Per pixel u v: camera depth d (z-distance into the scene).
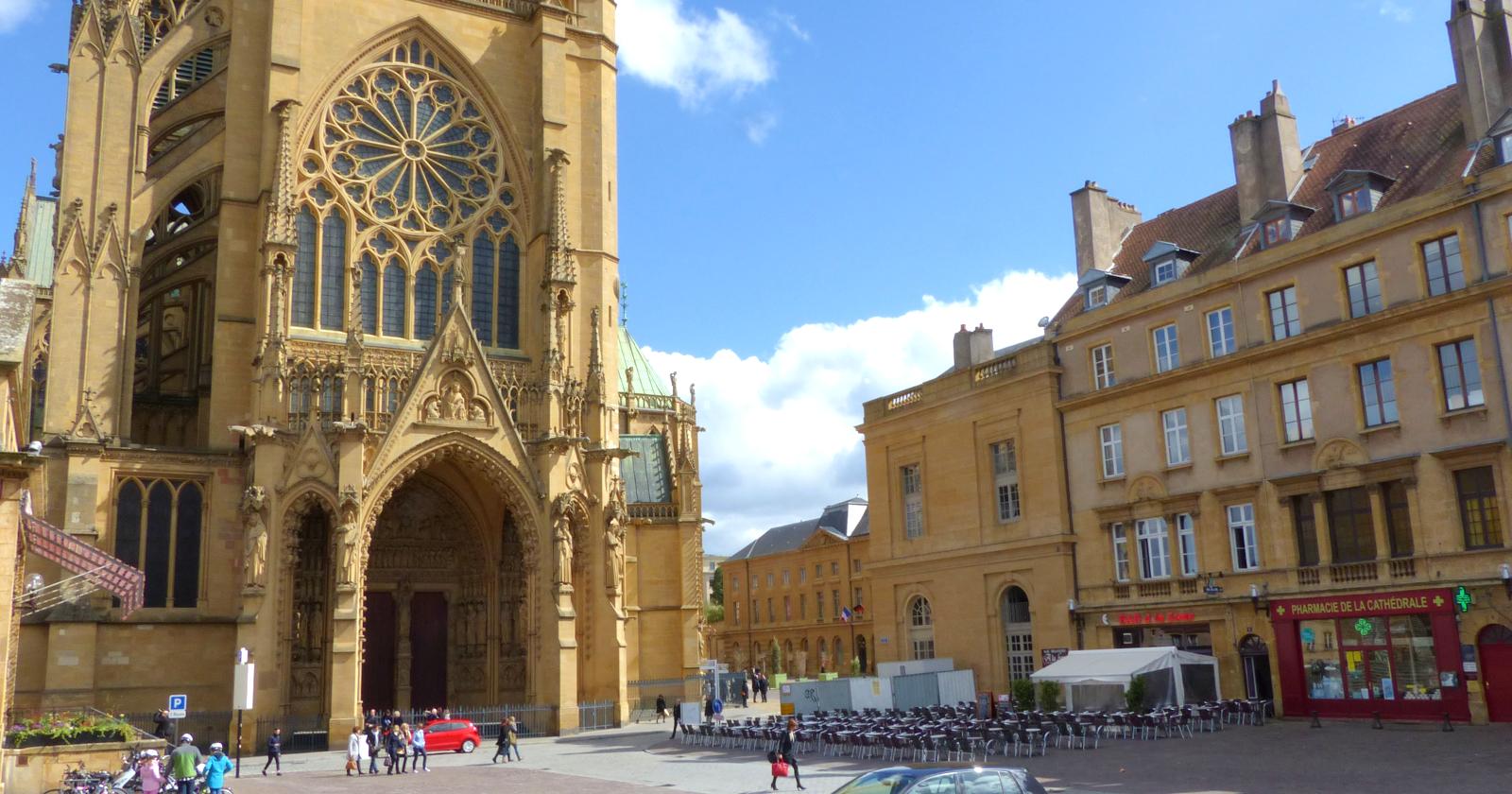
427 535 58.44
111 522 49.56
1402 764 28.62
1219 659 44.56
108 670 48.19
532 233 61.69
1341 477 41.03
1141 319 49.34
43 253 79.62
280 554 49.09
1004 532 53.81
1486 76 41.16
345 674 48.16
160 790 29.23
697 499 67.88
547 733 52.00
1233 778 27.42
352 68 59.25
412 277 58.75
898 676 51.16
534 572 53.72
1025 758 34.56
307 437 50.09
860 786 16.42
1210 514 45.53
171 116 58.38
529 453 55.06
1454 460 37.81
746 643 140.50
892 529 60.38
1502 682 36.00
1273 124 49.09
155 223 61.38
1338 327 41.28
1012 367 54.59
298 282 55.84
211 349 59.03
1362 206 42.50
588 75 65.31
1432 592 37.75
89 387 50.44
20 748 33.09
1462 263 38.22
